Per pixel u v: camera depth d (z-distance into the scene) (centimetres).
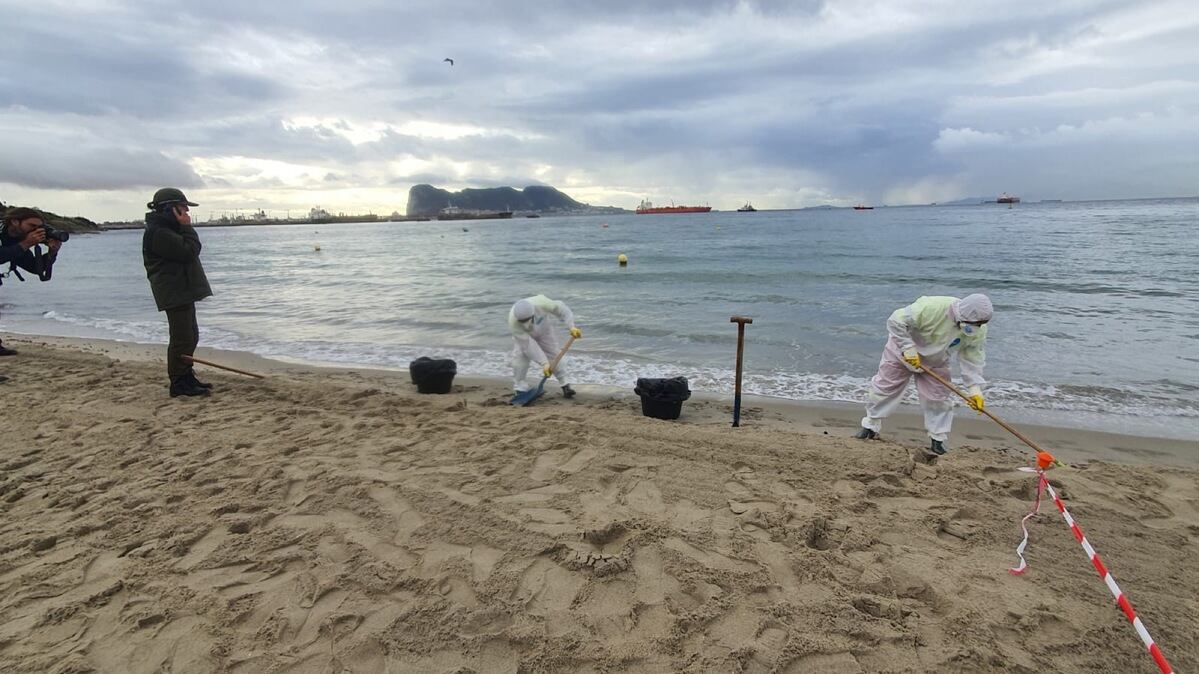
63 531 344
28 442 498
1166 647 258
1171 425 642
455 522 350
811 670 241
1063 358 898
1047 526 364
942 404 539
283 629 263
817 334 1089
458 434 514
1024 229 3738
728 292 1598
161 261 612
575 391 773
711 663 243
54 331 1292
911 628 267
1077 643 259
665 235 4881
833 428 637
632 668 242
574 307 1420
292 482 411
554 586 294
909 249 2648
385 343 1098
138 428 528
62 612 272
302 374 859
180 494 391
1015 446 589
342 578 297
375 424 540
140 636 260
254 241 6359
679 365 912
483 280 1992
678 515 373
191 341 645
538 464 450
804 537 342
